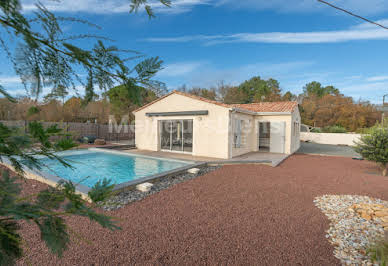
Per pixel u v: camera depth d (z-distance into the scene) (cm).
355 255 322
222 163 1042
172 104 1402
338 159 1270
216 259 309
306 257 319
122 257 305
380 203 538
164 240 354
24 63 63
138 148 1594
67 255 302
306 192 633
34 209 71
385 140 852
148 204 511
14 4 52
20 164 75
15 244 73
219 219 439
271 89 4369
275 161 1082
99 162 1147
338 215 468
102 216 78
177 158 1135
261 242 356
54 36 69
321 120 3738
